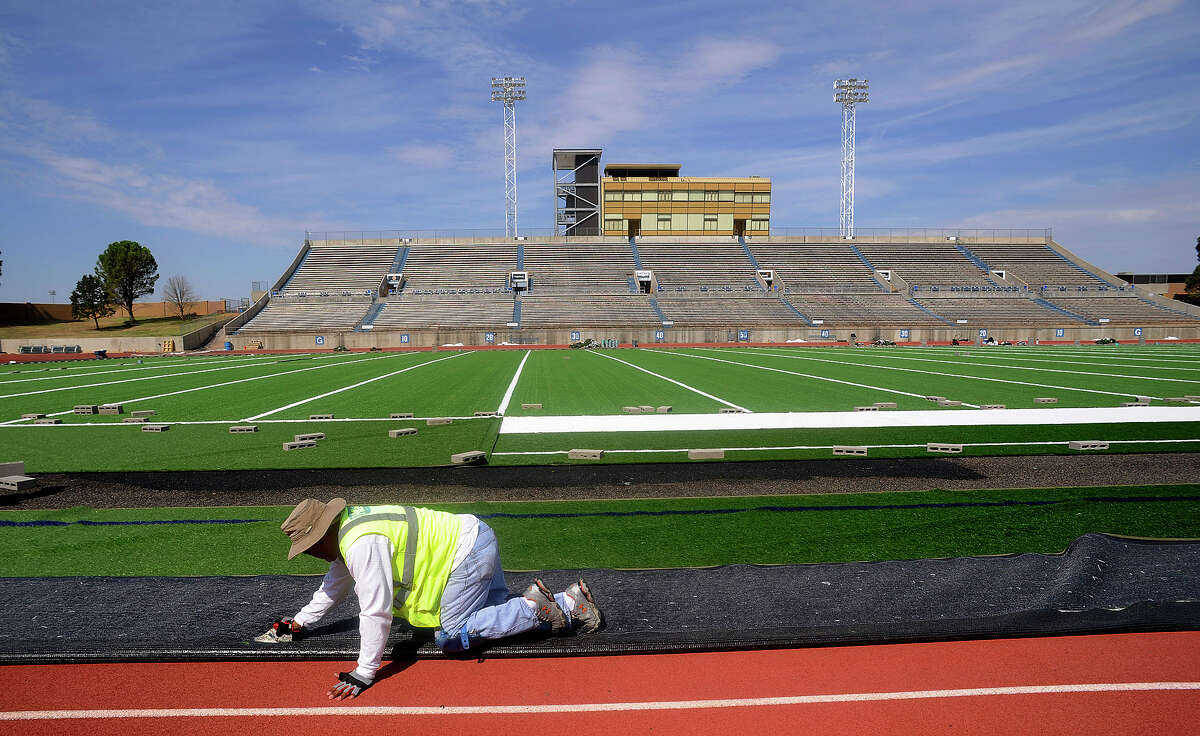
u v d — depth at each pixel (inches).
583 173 2564.0
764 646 125.4
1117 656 121.5
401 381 780.6
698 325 1791.3
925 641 127.3
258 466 315.0
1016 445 353.7
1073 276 2145.7
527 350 1547.7
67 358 1446.9
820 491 262.2
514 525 220.4
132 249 2279.8
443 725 103.4
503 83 2242.9
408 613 121.0
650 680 116.2
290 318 1813.5
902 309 1899.6
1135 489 259.1
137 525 222.2
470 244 2292.1
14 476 280.7
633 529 214.5
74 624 135.0
